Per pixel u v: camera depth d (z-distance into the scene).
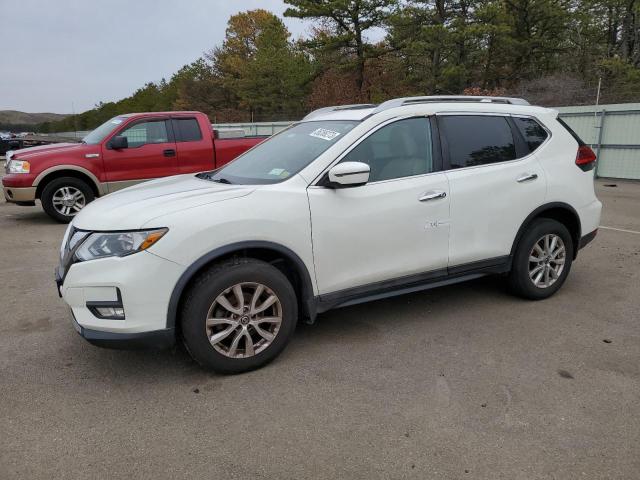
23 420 3.02
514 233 4.54
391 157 4.00
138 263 3.15
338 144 3.83
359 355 3.79
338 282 3.77
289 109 44.00
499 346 3.92
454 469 2.58
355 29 34.28
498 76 35.78
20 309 4.79
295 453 2.71
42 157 8.73
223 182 4.02
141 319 3.19
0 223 9.19
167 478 2.54
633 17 34.09
